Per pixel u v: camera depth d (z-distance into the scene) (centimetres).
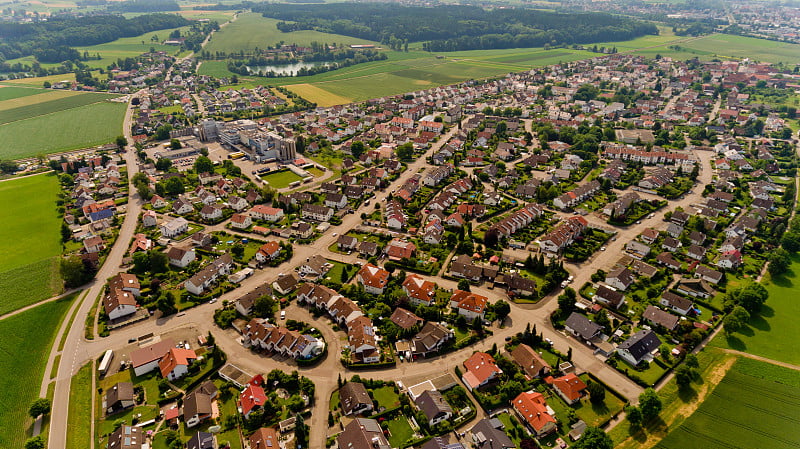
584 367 14088
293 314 16300
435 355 14562
